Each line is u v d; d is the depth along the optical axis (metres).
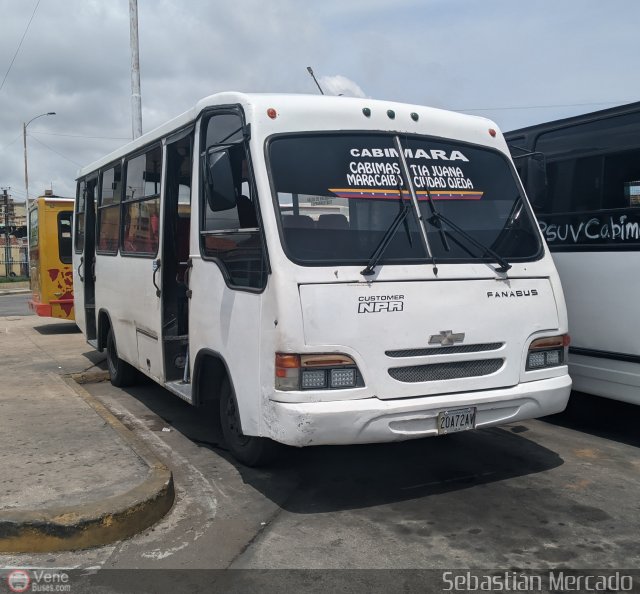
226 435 5.75
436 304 4.77
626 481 5.35
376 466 5.70
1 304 28.09
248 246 4.90
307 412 4.36
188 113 5.98
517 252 5.33
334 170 4.96
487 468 5.66
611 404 6.80
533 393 5.04
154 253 6.77
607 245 6.15
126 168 7.90
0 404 7.04
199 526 4.53
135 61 13.39
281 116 4.96
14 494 4.48
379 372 4.55
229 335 5.12
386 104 5.39
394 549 4.20
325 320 4.47
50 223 15.09
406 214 5.04
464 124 5.68
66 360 10.76
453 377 4.81
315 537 4.37
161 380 6.63
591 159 6.36
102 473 4.87
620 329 6.05
